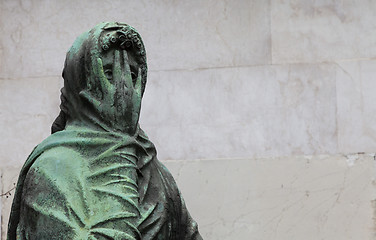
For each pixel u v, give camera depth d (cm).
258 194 1041
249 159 1045
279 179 1042
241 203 1041
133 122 773
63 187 750
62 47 1073
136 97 774
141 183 768
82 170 754
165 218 766
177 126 1052
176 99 1057
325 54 1057
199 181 1045
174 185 789
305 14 1062
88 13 1076
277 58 1059
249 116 1052
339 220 1035
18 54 1074
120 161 759
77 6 1077
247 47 1062
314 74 1054
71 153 762
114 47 777
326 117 1048
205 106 1055
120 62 776
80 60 777
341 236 1034
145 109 1055
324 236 1034
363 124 1046
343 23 1061
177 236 785
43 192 753
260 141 1048
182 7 1071
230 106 1054
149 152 786
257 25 1064
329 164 1042
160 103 1056
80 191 748
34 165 762
